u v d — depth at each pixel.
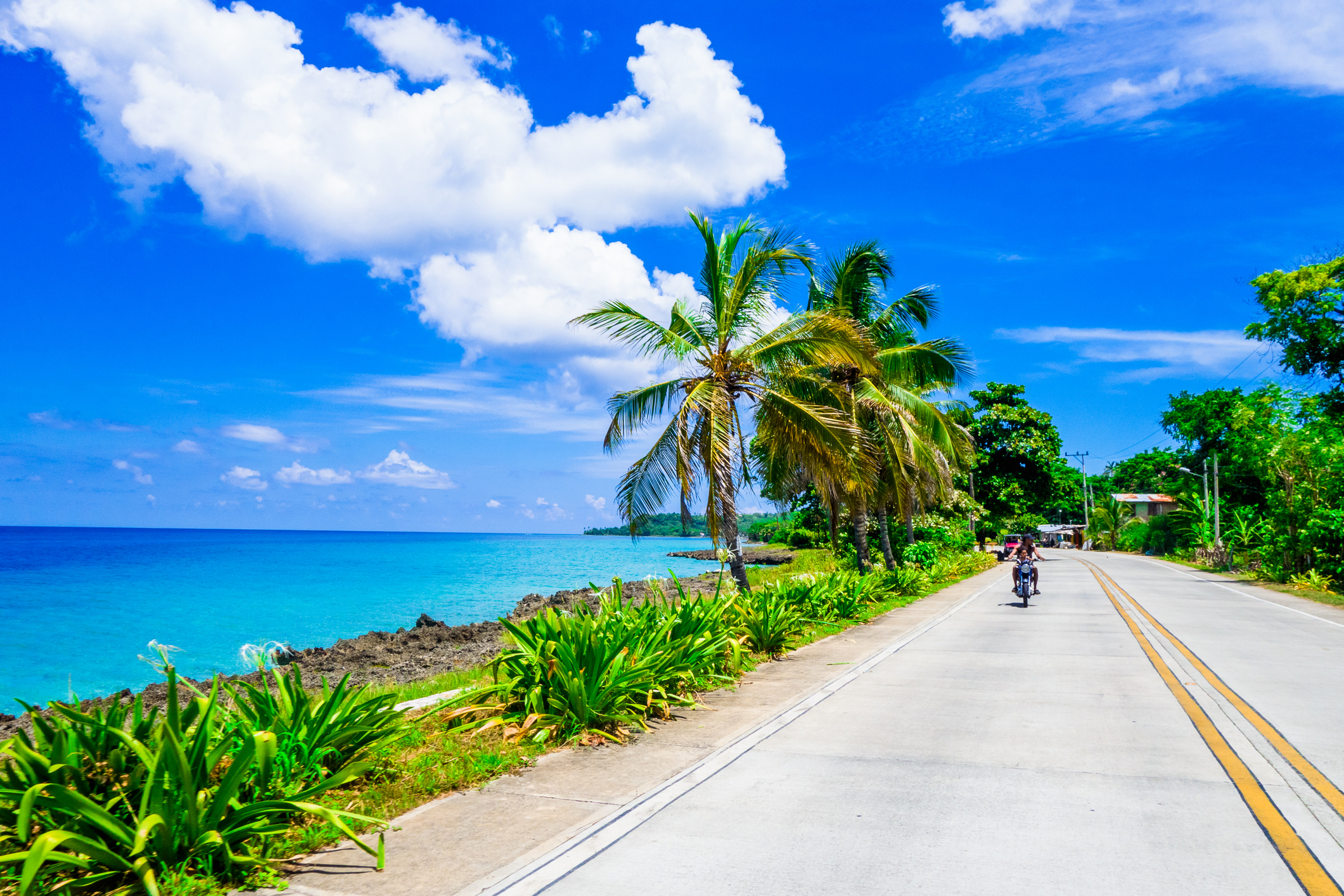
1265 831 4.41
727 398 15.48
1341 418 36.31
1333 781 5.27
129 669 15.84
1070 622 15.48
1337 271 36.59
